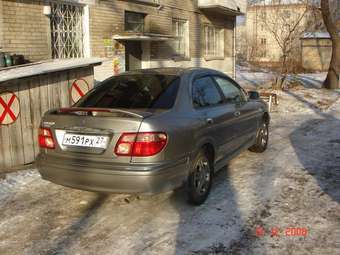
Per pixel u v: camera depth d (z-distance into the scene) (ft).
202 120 15.67
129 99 15.65
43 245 12.92
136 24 41.96
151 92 15.71
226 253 12.14
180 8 49.47
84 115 14.10
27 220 14.79
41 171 14.94
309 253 12.09
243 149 20.59
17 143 20.54
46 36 30.71
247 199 16.37
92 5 34.76
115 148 13.37
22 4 28.73
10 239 13.38
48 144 14.70
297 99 50.67
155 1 44.16
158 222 14.37
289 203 15.92
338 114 40.34
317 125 33.78
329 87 62.18
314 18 97.81
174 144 13.85
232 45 66.03
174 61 48.88
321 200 16.21
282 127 32.91
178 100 15.25
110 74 37.35
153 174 13.12
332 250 12.25
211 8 54.29
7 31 27.81
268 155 23.29
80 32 34.40
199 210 15.33
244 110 20.13
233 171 20.17
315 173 19.77
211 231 13.57
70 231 13.85
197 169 15.60
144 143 13.15
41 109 21.44
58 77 22.17
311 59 115.55
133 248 12.57
